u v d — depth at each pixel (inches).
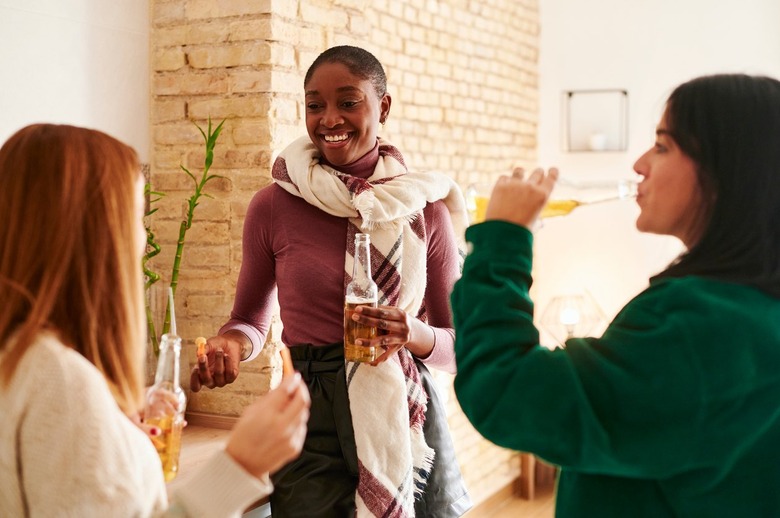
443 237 76.7
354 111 72.6
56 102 96.9
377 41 141.8
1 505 39.9
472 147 174.6
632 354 38.4
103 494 37.8
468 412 41.9
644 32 194.9
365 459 69.5
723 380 37.7
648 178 43.8
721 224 41.3
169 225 108.3
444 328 76.7
